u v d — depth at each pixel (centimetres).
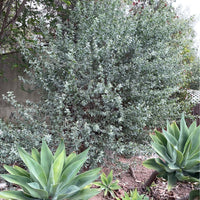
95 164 272
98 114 307
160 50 355
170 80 360
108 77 313
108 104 300
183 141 196
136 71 337
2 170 283
